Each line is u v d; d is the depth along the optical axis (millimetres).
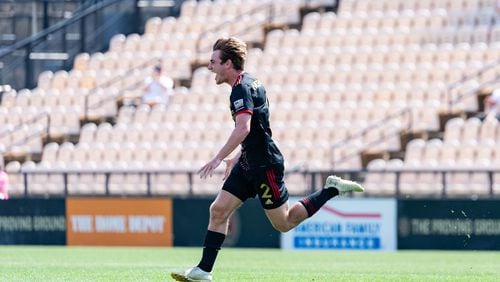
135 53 107500
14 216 77062
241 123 28969
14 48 111125
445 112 87625
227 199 30250
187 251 67875
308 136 89250
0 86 111375
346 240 69688
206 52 104688
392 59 95312
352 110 90312
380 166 82750
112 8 112375
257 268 48375
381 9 101125
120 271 42094
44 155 96188
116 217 75250
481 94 88312
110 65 107062
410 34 97062
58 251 67750
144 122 96938
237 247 71500
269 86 96625
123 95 102188
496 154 81062
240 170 30234
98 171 81688
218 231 30531
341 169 80375
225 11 108188
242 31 105688
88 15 112000
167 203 74062
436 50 94188
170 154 92000
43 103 105250
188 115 95875
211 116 95125
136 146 93938
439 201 67688
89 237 75750
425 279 38406
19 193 88000
